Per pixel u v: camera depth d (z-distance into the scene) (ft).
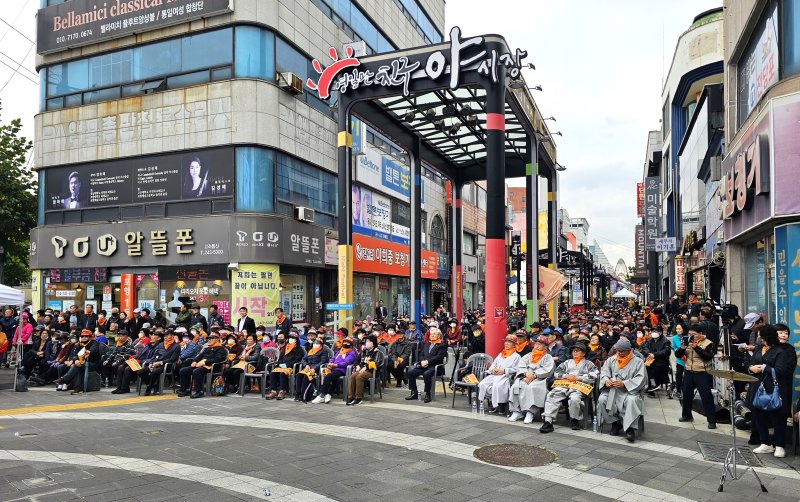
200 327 48.65
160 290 59.77
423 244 100.17
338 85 50.14
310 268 66.74
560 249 123.75
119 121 62.59
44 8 66.39
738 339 34.37
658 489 19.72
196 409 33.86
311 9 66.49
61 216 65.87
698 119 90.17
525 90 55.93
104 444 25.04
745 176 34.22
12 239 72.18
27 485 19.30
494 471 21.50
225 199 57.57
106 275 62.08
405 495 18.74
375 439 26.23
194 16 58.59
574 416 28.55
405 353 42.60
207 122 58.29
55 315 56.08
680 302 92.84
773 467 22.43
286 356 38.40
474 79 44.86
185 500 17.98
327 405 35.17
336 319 53.57
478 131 62.85
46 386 44.60
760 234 36.19
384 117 58.49
